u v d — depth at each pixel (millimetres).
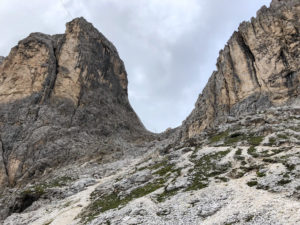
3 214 62344
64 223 45375
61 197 63906
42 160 88625
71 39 129500
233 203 33250
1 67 119875
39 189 68438
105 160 91938
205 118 92188
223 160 48062
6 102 108625
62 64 121375
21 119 102375
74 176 77812
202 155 54656
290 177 35344
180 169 51094
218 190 37906
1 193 78812
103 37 151500
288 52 77812
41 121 102562
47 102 111125
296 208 28391
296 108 65125
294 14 81000
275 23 83000
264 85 79250
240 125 67062
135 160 87125
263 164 42094
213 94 94875
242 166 43562
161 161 64125
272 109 69562
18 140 95812
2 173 85875
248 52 87938
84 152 95000
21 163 88938
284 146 47531
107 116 122625
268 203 30797
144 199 41875
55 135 98438
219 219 30344
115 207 43312
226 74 90438
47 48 121312
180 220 32562
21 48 120812
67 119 108000
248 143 53406
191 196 38281
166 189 43469
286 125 57000
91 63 130500
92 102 121000
